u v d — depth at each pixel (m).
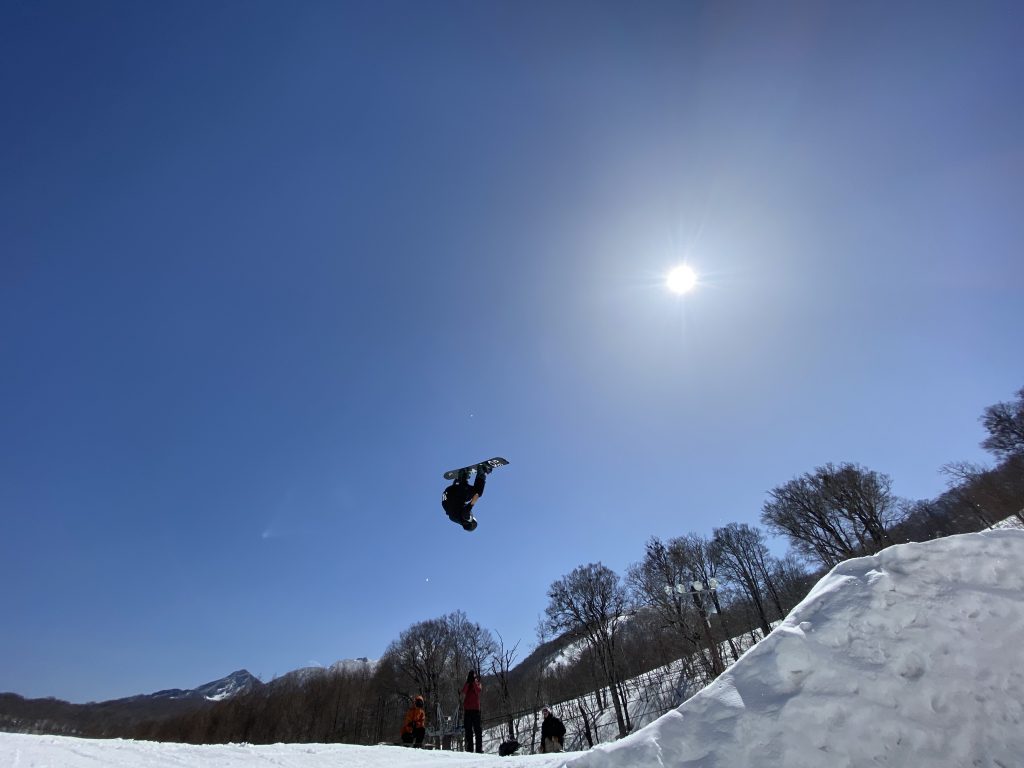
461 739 44.84
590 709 51.16
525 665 64.56
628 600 54.12
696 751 4.33
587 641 54.88
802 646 4.88
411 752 11.30
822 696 4.49
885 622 4.96
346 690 76.81
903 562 5.57
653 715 42.16
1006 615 4.81
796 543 54.38
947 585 5.21
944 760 3.96
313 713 73.12
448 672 59.56
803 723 4.33
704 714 4.61
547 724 16.91
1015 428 51.41
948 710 4.25
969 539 5.65
